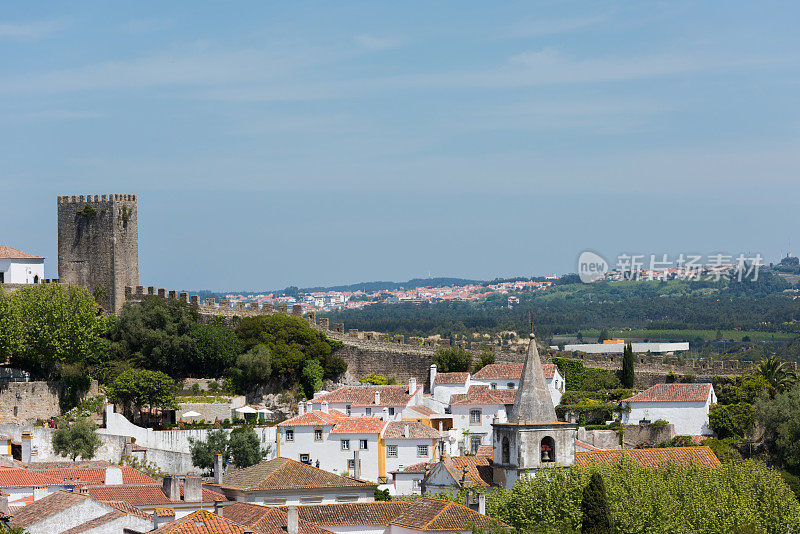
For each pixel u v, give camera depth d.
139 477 156.00
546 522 129.25
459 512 129.75
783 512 152.12
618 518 131.88
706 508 140.38
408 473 182.00
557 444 145.88
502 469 147.75
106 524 125.69
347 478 163.75
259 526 126.62
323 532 126.69
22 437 185.62
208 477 183.12
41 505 132.25
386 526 131.88
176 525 117.44
